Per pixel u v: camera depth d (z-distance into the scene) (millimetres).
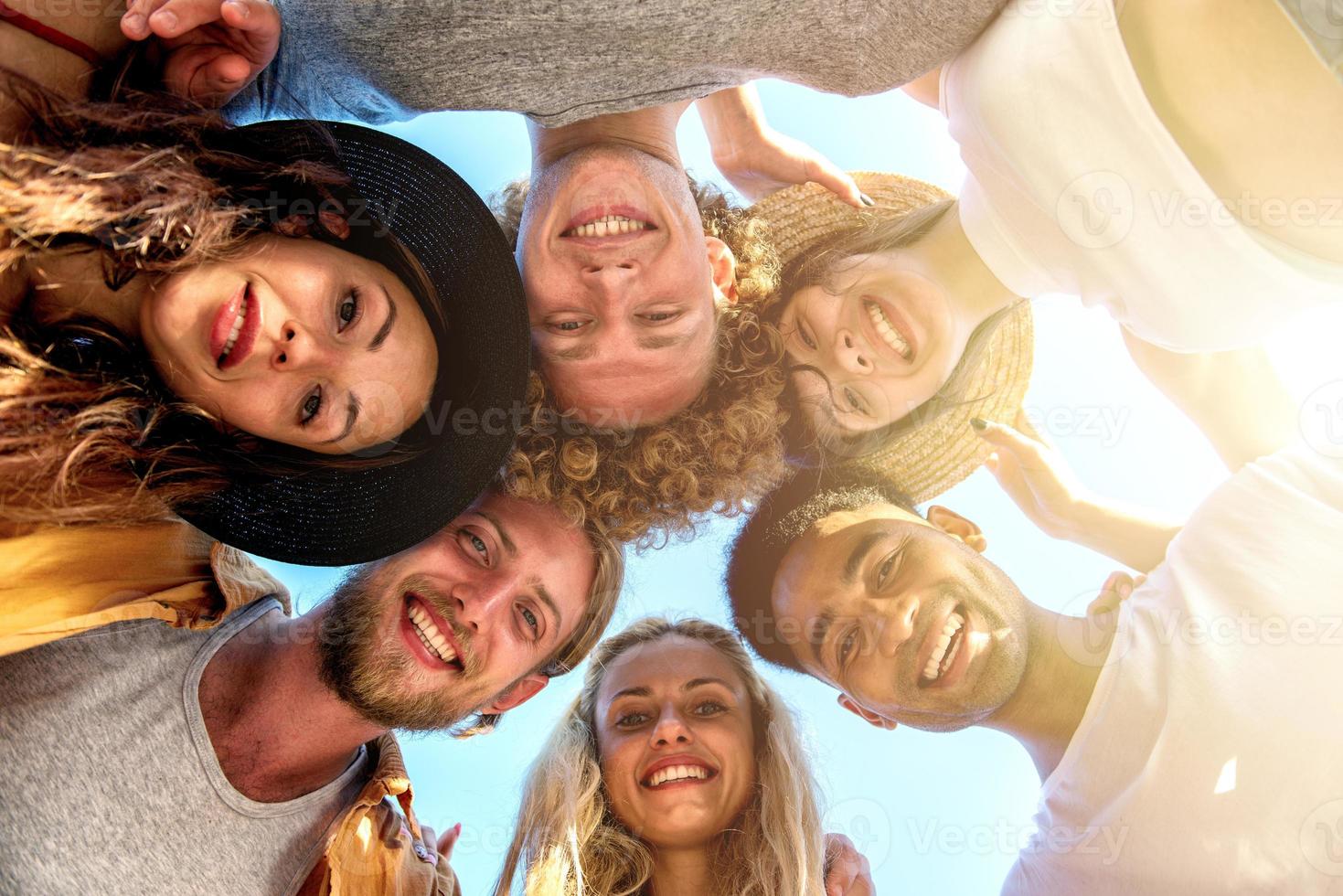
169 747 617
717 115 750
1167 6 574
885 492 805
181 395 585
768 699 807
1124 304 690
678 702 794
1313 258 621
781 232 771
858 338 770
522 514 740
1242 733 729
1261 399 734
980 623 801
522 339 656
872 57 610
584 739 793
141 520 629
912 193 745
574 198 671
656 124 688
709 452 764
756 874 770
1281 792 715
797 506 801
